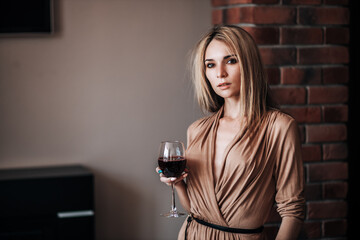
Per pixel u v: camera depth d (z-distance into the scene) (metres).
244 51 1.65
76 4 3.05
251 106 1.65
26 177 2.72
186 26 3.18
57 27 3.03
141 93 3.16
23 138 3.04
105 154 3.14
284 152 1.61
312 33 2.68
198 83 1.82
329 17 2.70
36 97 3.04
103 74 3.11
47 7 2.97
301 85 2.70
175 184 1.82
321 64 2.71
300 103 2.70
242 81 1.65
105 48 3.10
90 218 2.82
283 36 2.65
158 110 3.18
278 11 2.63
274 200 1.69
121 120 3.14
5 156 3.02
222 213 1.64
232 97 1.73
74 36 3.06
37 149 3.06
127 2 3.11
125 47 3.12
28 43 3.01
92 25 3.07
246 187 1.61
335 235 2.78
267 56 2.65
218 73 1.67
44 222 2.76
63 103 3.07
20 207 2.72
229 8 2.78
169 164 1.64
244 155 1.61
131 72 3.14
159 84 3.17
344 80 2.73
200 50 1.76
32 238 2.75
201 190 1.69
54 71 3.05
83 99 3.09
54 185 2.75
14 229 2.73
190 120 3.22
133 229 3.21
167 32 3.16
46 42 3.03
